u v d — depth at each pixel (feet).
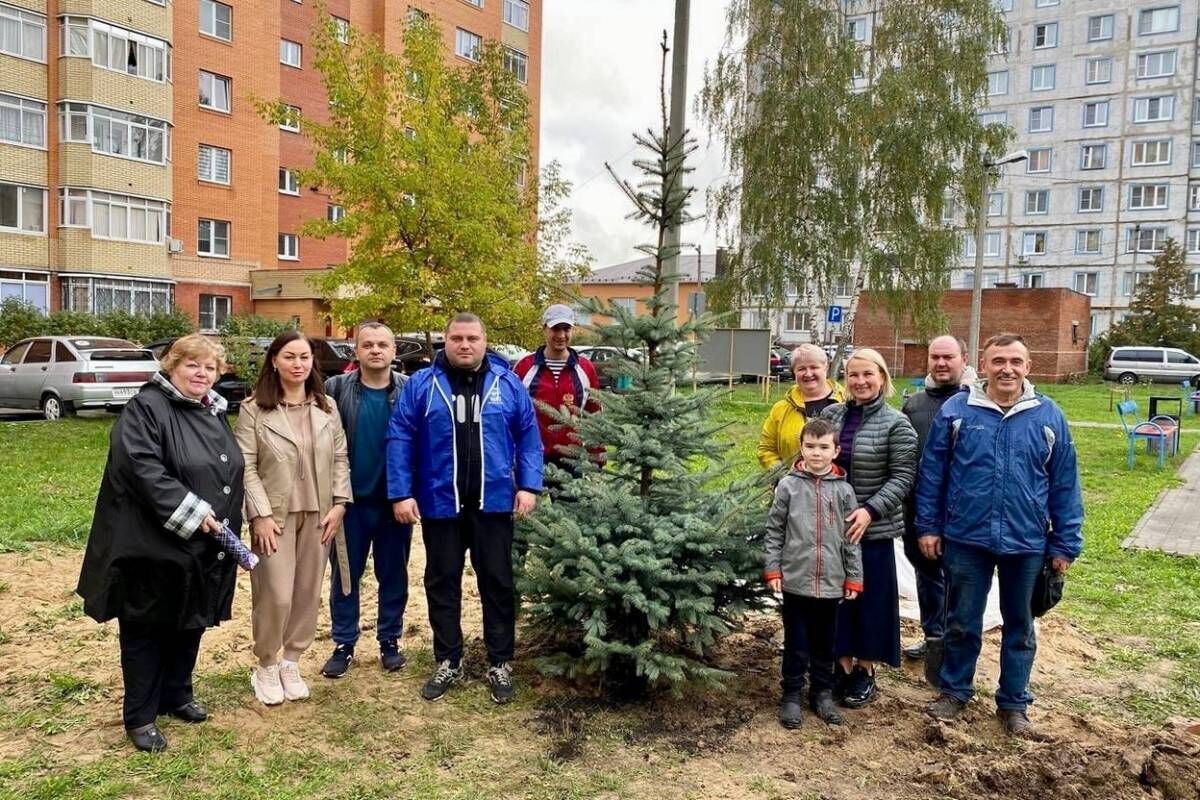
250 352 55.67
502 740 12.89
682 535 13.25
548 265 53.78
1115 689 15.58
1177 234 170.71
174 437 11.64
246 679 14.85
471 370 14.07
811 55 77.66
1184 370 120.98
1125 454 50.19
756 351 70.95
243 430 13.30
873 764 12.34
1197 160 168.66
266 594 13.33
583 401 17.98
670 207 14.57
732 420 14.99
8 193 85.61
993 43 79.15
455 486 13.91
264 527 13.14
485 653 16.37
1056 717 14.07
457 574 14.39
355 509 15.02
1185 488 38.81
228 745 12.46
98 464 36.22
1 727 12.83
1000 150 77.87
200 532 11.71
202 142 100.07
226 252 103.09
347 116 49.73
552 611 14.29
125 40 90.33
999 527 13.21
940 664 14.97
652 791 11.52
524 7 135.95
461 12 125.49
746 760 12.42
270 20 106.11
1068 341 131.54
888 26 79.30
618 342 14.52
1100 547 26.55
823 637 13.71
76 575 20.54
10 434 45.09
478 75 54.54
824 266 77.87
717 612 14.25
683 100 21.03
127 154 91.25
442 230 48.01
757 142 79.82
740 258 83.20
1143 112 172.65
